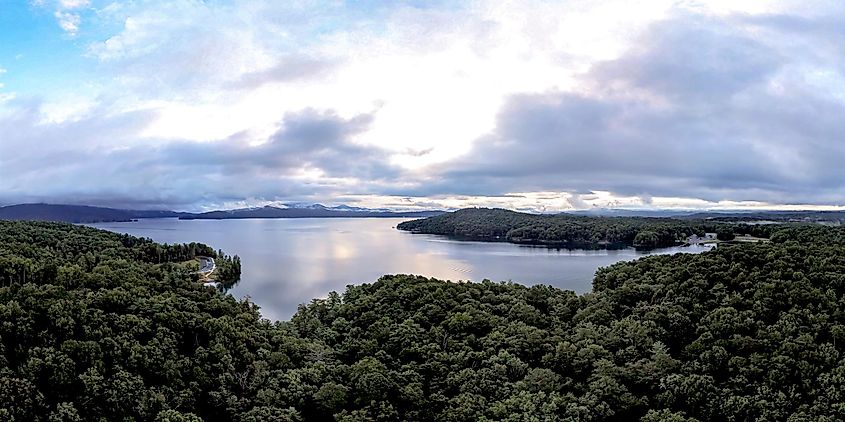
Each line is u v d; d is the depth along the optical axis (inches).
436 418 2610.7
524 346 3115.2
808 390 2428.6
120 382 2471.7
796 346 2635.3
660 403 2568.9
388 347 3294.8
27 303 2817.4
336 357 3294.8
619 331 3149.6
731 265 3725.4
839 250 3838.6
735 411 2397.9
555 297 4136.3
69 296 3051.2
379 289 4328.3
